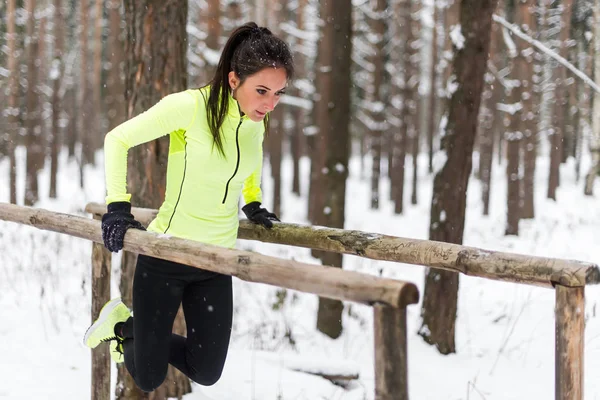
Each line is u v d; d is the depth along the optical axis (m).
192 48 18.44
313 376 4.86
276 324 6.39
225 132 2.50
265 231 3.04
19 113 16.48
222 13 15.62
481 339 6.47
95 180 22.89
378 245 2.69
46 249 9.22
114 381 4.61
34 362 4.81
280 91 2.45
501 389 5.00
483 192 17.64
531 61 14.70
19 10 17.70
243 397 4.47
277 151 18.22
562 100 17.61
